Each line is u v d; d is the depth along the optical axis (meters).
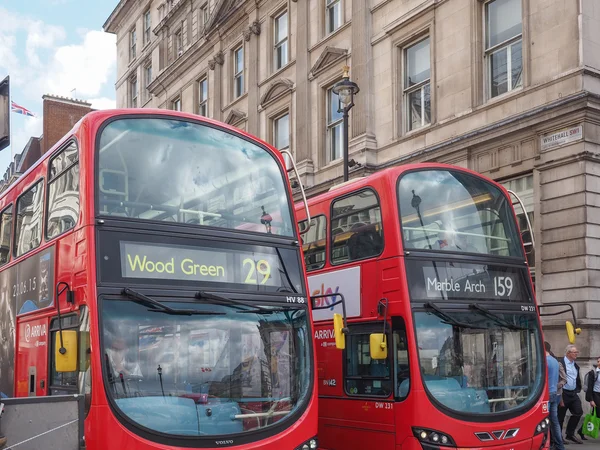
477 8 19.75
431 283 9.52
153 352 6.73
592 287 16.19
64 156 8.00
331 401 10.77
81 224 7.01
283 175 8.40
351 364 10.42
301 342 7.64
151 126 7.64
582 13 16.81
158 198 7.34
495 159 18.69
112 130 7.38
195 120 7.96
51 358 7.61
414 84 22.36
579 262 16.31
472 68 19.69
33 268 8.59
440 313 9.41
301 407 7.38
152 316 6.83
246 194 7.97
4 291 9.90
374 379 9.84
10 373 9.08
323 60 25.75
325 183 25.05
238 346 7.20
